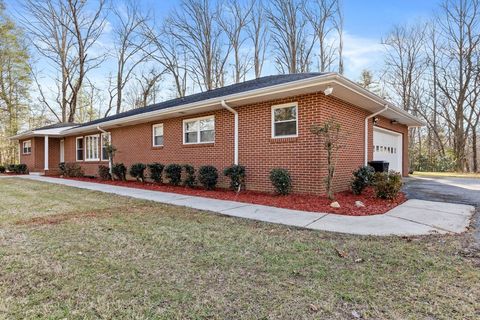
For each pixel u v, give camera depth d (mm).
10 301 2406
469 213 5727
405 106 24781
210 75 25359
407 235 4270
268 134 8281
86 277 2861
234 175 8477
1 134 26391
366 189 8344
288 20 23438
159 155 11938
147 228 4676
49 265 3145
